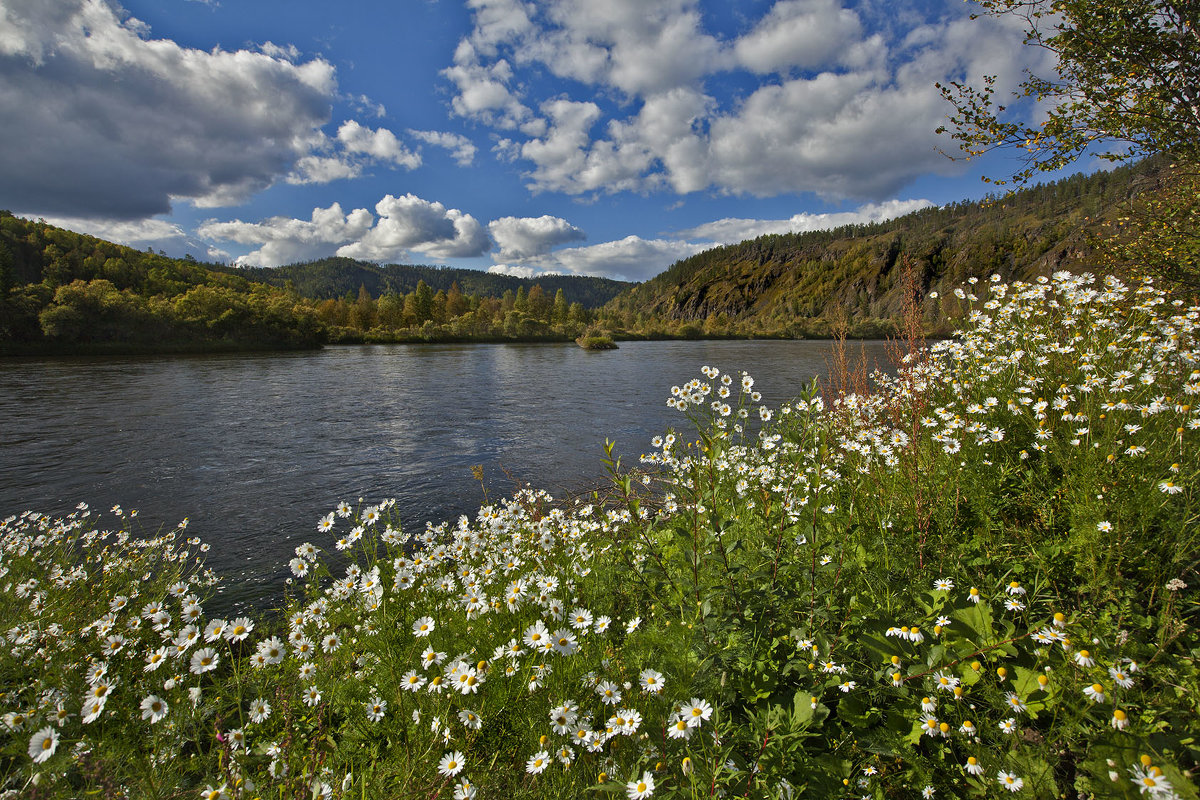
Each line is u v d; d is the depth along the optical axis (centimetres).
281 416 2080
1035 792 187
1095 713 207
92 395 2641
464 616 360
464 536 462
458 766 219
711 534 331
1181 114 562
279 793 222
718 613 290
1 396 2569
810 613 284
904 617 269
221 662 399
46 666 341
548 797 224
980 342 516
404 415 2094
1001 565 313
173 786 242
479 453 1455
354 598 417
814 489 401
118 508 779
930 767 210
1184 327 434
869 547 337
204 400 2516
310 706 291
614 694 251
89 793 225
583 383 3197
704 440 336
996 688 229
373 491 1120
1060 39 582
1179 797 160
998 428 398
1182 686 202
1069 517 316
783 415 539
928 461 380
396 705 293
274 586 665
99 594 476
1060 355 454
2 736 275
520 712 273
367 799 226
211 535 867
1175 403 351
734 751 222
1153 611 258
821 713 237
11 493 1121
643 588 375
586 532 523
